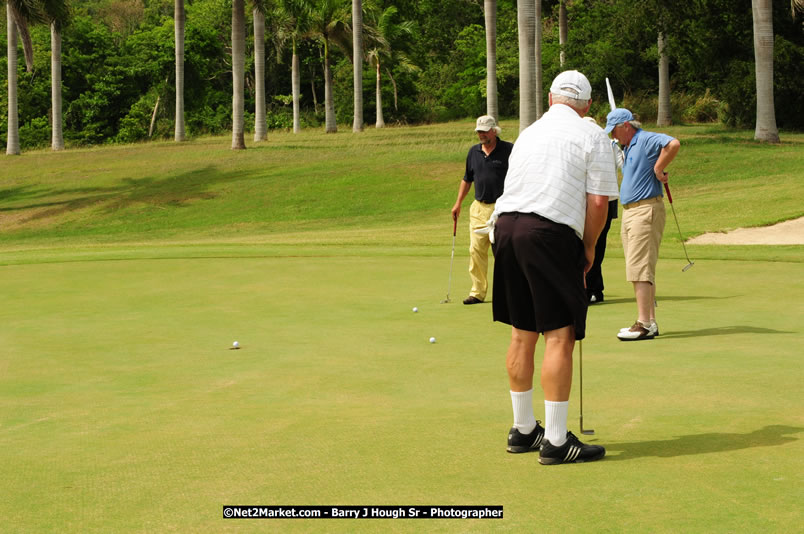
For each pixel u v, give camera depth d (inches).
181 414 253.9
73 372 319.9
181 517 165.2
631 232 379.6
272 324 418.0
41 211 1576.0
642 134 390.9
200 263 703.1
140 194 1652.3
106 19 3973.9
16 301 511.2
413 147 2049.7
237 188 1652.3
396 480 186.4
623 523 157.2
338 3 2807.6
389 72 3435.0
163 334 396.5
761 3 1827.0
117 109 3622.0
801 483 177.6
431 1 3880.4
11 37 2351.1
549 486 181.0
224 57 3863.2
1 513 169.8
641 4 2155.5
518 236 205.2
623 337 368.2
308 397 273.9
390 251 772.0
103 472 196.2
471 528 156.4
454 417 244.1
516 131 2135.8
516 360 209.3
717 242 842.8
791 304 450.6
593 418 238.8
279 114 3727.9
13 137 2356.1
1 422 248.8
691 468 190.9
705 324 398.3
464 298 502.6
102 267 689.0
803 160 1571.1
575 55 2716.5
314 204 1499.8
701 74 2492.6
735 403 252.5
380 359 333.4
